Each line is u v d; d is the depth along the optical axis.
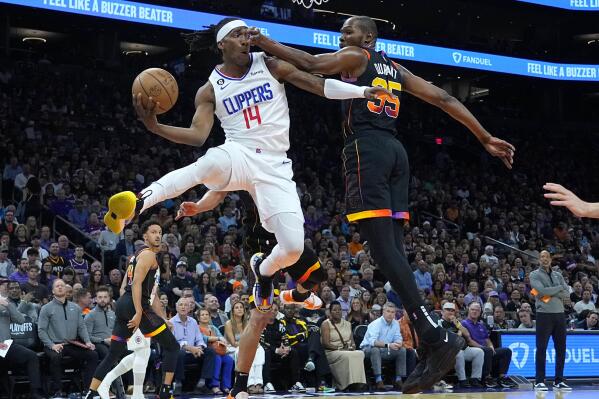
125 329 7.77
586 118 30.06
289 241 4.40
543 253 11.09
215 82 4.47
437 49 21.78
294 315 11.04
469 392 10.45
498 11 26.02
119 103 21.19
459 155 25.98
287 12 19.20
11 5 15.77
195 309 11.47
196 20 17.86
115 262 13.16
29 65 20.70
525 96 29.30
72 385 10.25
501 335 12.35
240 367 4.81
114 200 3.85
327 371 11.01
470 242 18.62
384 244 4.15
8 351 9.10
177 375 9.98
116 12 16.83
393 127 4.38
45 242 12.90
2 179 15.61
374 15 24.97
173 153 18.97
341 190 21.00
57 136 18.09
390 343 11.44
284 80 4.44
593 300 15.91
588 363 12.73
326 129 23.50
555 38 27.92
